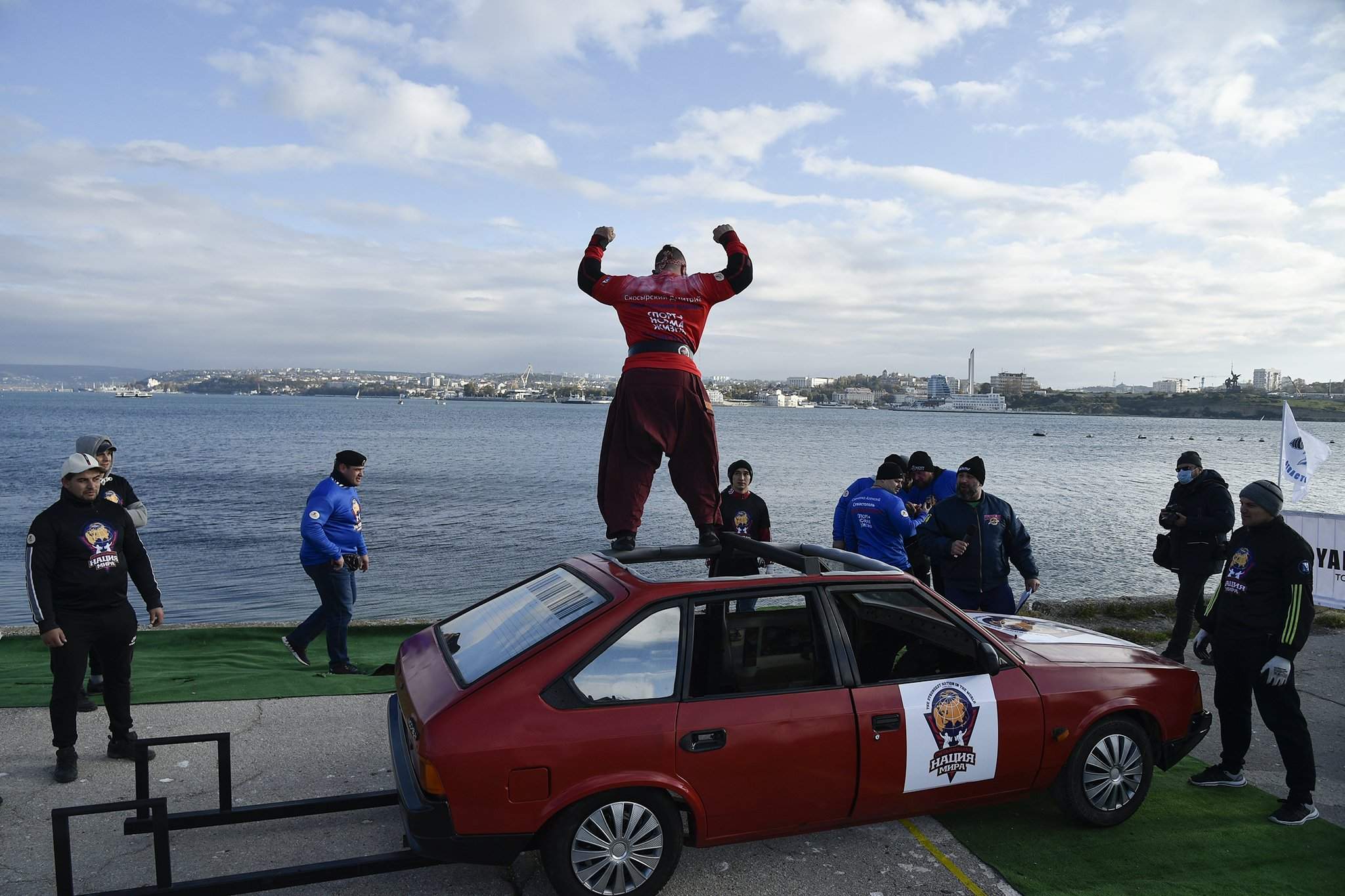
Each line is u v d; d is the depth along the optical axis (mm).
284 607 15516
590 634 3664
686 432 4246
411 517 28234
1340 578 8852
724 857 4148
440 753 3357
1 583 17234
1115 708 4406
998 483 44844
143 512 6730
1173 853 4242
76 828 4332
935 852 4227
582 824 3531
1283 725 4645
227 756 4148
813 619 3998
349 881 3889
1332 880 3986
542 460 56625
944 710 4051
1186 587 7605
